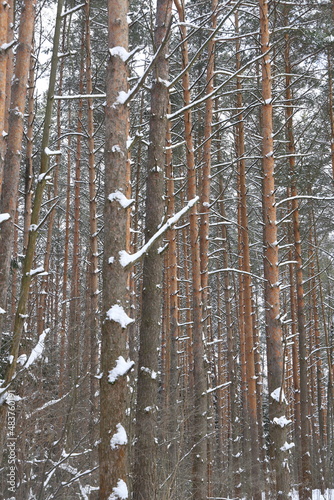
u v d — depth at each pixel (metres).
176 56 14.50
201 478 9.44
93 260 12.04
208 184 12.02
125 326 4.49
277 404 9.40
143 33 11.40
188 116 11.73
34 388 6.20
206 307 11.66
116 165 4.80
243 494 14.71
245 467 14.81
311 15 13.06
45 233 19.84
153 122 8.01
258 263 21.80
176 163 17.62
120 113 4.89
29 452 5.63
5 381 3.29
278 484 9.00
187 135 11.73
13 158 6.45
